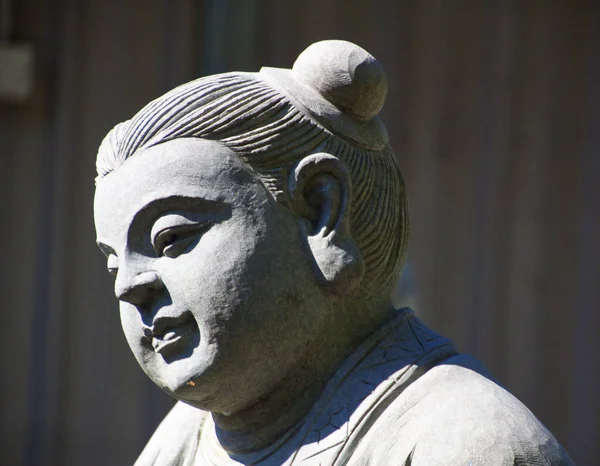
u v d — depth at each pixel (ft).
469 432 16.29
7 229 46.60
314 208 17.42
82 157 46.29
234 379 17.17
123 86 46.09
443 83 46.24
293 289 17.07
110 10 46.29
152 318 17.24
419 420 16.70
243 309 16.81
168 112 17.40
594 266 45.75
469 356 17.97
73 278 46.39
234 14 46.42
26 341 46.57
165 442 19.66
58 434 46.24
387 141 18.56
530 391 45.80
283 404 17.69
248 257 16.85
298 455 17.08
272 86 17.63
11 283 46.60
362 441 16.83
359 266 17.29
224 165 17.06
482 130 46.14
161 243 17.15
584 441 45.39
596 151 45.83
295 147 17.31
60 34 46.39
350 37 46.32
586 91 46.03
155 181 17.06
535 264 45.98
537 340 45.83
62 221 46.39
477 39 46.24
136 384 46.06
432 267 46.24
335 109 17.67
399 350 17.79
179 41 46.03
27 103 46.39
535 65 46.19
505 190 46.16
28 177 46.62
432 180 46.24
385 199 18.06
